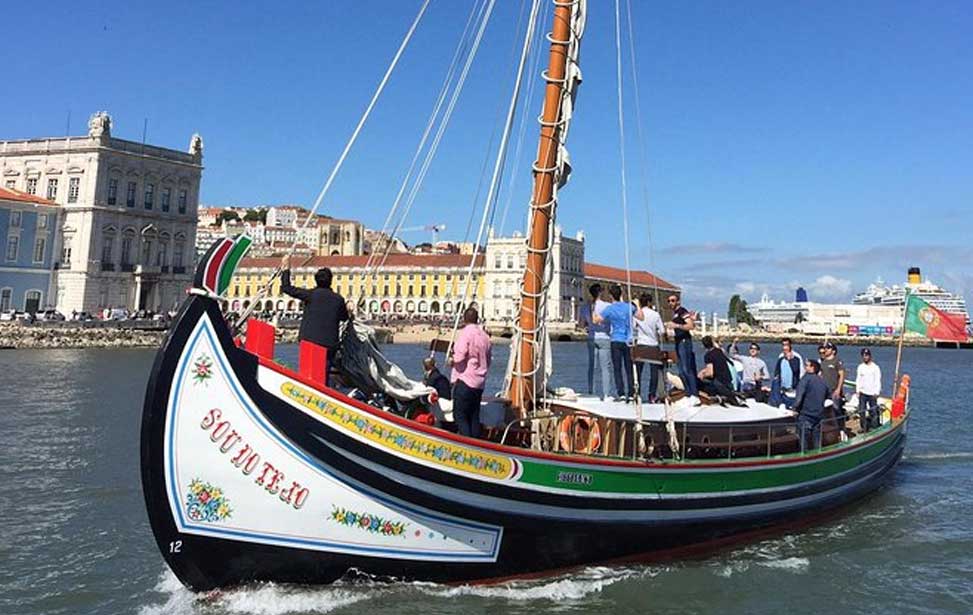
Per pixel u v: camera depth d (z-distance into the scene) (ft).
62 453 56.49
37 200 254.88
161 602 27.17
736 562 33.35
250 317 25.82
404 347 272.10
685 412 33.55
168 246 283.59
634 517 29.68
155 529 22.62
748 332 497.05
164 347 22.29
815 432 39.91
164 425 22.29
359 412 23.94
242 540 23.40
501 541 26.66
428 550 25.43
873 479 45.91
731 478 33.40
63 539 35.17
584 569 29.43
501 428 29.73
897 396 55.57
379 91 28.09
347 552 24.41
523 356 31.12
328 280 26.11
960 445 69.97
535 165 31.65
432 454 24.80
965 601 29.76
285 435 23.35
